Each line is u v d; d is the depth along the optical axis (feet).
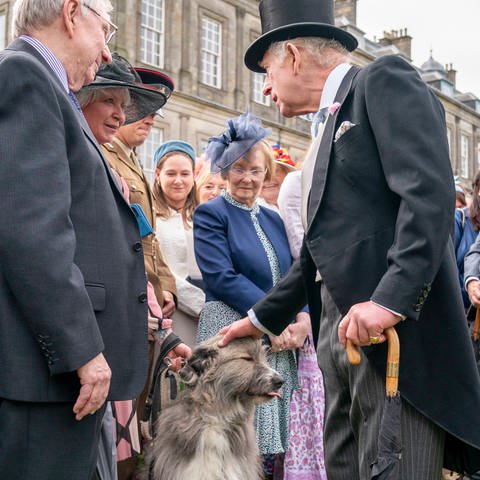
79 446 7.88
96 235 8.23
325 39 9.57
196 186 19.29
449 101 121.08
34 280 7.13
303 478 14.12
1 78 7.56
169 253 16.29
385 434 7.67
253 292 13.94
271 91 10.11
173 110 72.74
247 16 81.97
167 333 12.74
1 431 7.50
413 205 7.59
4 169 7.30
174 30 73.31
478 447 7.89
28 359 7.51
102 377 7.69
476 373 8.21
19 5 8.75
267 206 17.47
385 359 8.10
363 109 8.58
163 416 12.53
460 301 8.37
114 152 13.99
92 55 8.83
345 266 8.41
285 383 14.35
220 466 11.82
